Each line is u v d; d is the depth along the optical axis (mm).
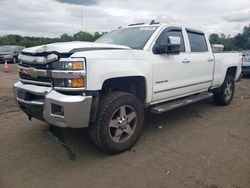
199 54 5602
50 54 3477
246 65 13266
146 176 3352
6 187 3121
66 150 4043
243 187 3115
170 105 4828
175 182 3215
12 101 7145
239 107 6844
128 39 4738
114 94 3809
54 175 3385
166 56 4629
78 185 3170
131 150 4090
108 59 3641
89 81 3402
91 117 3561
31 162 3713
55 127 3934
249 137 4680
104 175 3383
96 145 3883
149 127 5141
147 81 4242
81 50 3477
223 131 4969
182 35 5262
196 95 5867
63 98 3348
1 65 22406
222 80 6539
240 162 3721
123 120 3900
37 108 3760
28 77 3945
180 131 4934
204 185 3154
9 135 4652
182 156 3900
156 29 4734
